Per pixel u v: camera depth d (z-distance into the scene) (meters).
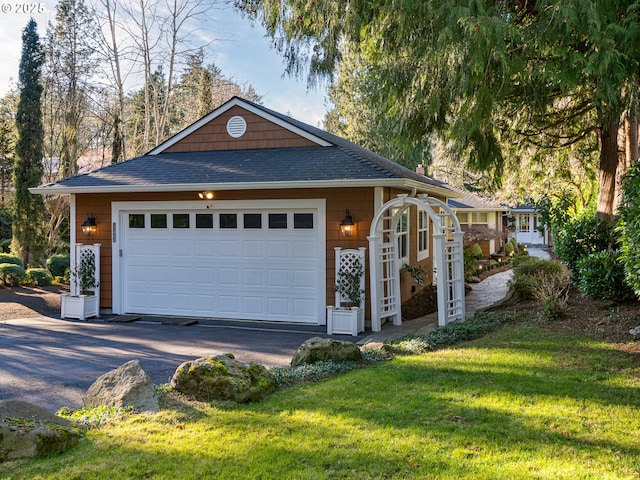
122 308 10.61
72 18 20.84
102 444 3.50
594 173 13.98
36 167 17.42
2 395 5.28
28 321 10.02
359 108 27.58
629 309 7.23
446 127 7.43
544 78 5.66
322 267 9.41
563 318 7.48
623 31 4.88
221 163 10.64
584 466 3.10
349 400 4.42
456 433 3.63
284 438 3.59
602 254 7.69
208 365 4.66
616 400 4.20
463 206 23.23
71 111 20.98
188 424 3.90
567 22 4.77
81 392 5.40
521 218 34.84
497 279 16.62
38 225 17.42
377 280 8.84
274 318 9.77
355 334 8.59
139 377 4.49
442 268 8.52
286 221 9.66
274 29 6.96
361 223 9.18
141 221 10.50
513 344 6.28
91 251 10.47
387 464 3.16
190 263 10.24
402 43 6.33
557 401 4.23
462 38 5.28
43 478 2.99
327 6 6.33
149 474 3.06
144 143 23.16
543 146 11.29
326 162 9.84
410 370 5.37
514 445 3.42
